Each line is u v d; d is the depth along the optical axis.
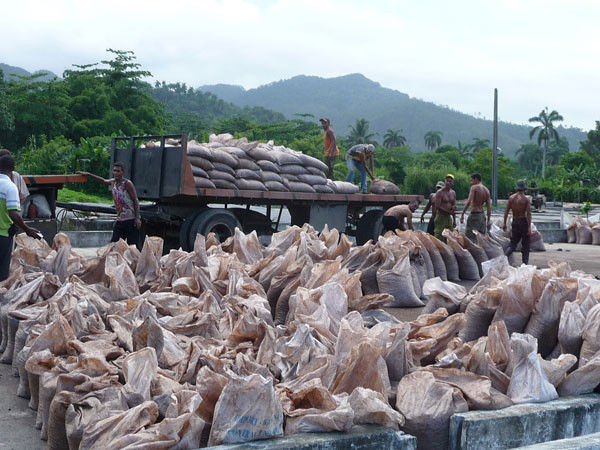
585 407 4.55
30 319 5.74
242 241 8.84
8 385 5.50
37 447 4.25
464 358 4.85
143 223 13.19
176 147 11.90
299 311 5.59
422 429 4.09
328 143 15.97
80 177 11.74
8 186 7.21
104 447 3.49
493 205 44.12
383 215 14.33
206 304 6.09
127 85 70.38
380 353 4.23
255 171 12.88
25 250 7.92
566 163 100.12
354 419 3.88
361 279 8.99
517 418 4.25
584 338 5.46
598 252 18.58
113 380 4.18
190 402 3.64
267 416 3.62
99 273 7.36
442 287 7.19
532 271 6.24
